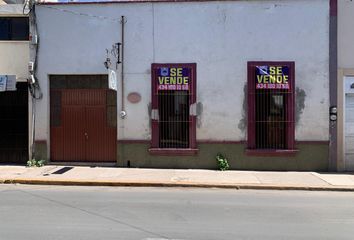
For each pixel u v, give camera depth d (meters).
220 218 7.73
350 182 11.86
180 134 14.21
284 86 13.81
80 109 14.68
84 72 14.34
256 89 13.95
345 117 13.86
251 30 13.91
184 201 9.41
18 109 14.96
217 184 11.45
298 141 13.85
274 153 13.85
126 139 14.28
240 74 13.93
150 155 14.22
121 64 14.23
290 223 7.38
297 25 13.82
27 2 14.69
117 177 12.34
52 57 14.42
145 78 14.19
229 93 13.96
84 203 9.04
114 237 6.32
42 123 14.50
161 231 6.72
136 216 7.82
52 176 12.37
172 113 14.22
